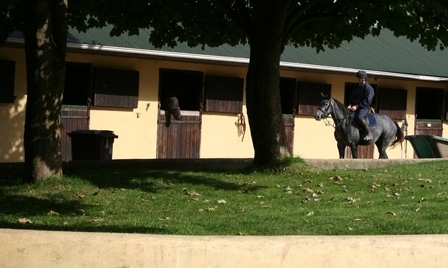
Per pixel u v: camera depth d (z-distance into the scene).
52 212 9.54
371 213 9.48
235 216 9.31
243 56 19.19
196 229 8.30
